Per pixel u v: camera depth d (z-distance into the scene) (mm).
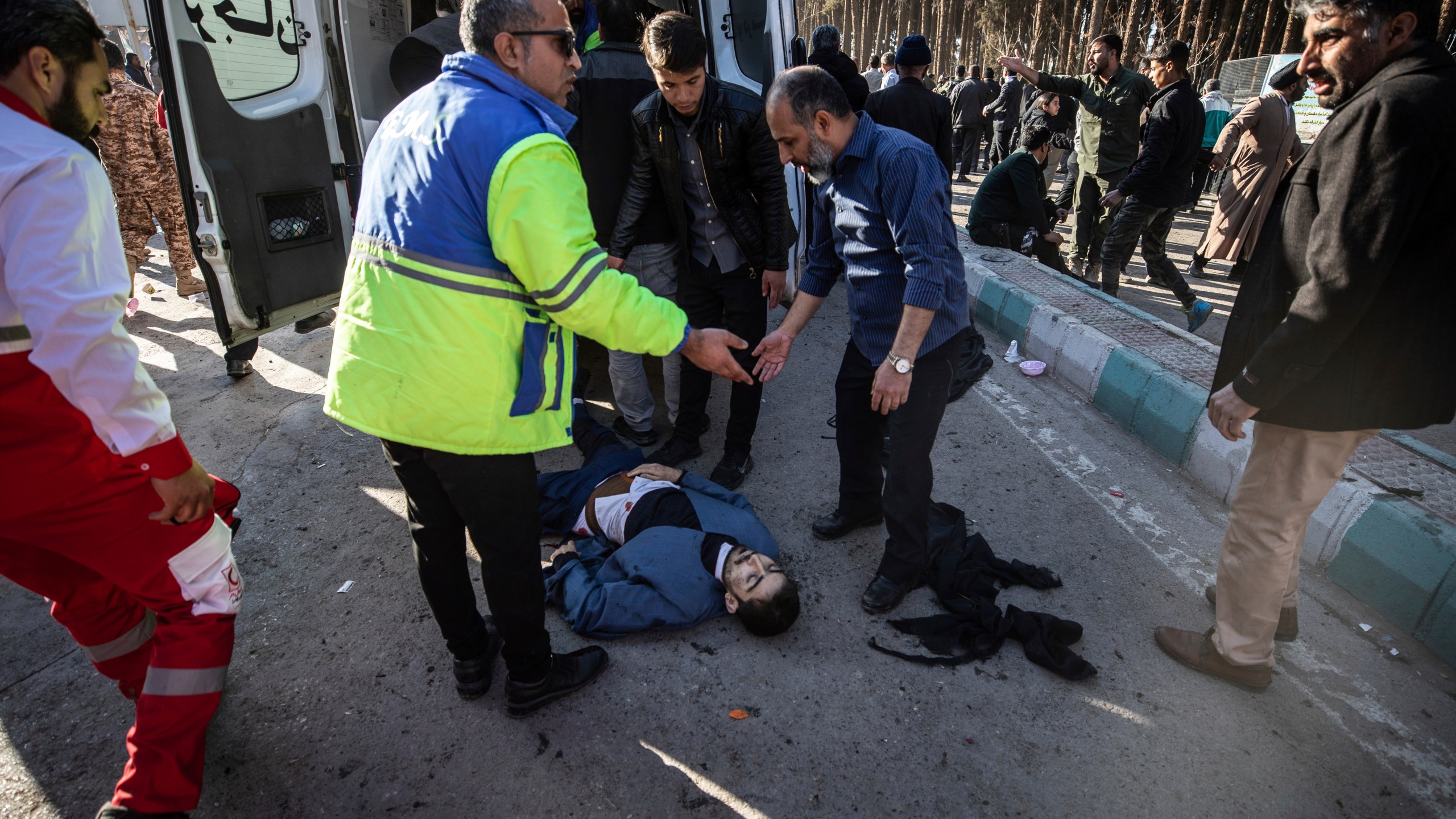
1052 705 2201
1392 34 1549
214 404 4023
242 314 3381
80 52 1342
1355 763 2020
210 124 3176
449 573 1994
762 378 2666
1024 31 31281
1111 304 4645
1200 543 2930
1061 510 3148
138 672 1953
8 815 1869
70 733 2100
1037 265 5609
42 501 1456
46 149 1274
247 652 2391
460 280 1567
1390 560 2477
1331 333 1627
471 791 1941
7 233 1254
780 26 4422
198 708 1677
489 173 1515
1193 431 3346
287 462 3490
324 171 3807
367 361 1647
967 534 2953
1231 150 6383
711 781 1970
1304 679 2287
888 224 2264
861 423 2748
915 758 2033
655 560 2539
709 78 2846
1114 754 2045
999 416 3961
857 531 3043
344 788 1950
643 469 2988
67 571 1742
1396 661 2344
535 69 1633
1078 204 6363
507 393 1674
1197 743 2076
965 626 2451
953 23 37281
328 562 2818
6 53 1266
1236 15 21453
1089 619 2539
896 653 2381
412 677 2303
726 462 3354
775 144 2912
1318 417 1800
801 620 2551
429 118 1575
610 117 3121
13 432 1392
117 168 5262
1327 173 1620
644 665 2348
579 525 2965
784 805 1905
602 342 1685
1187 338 4055
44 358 1288
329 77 3824
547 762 2021
